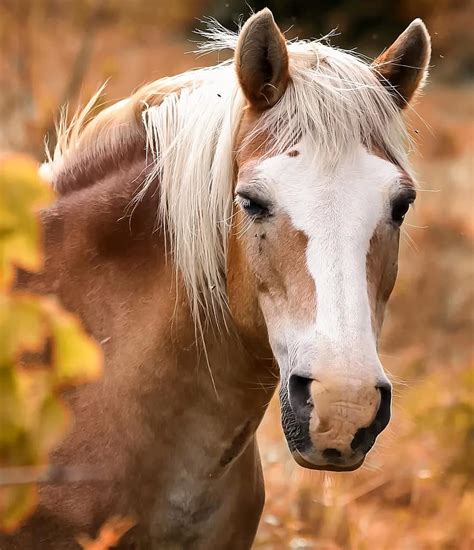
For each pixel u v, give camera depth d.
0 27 12.52
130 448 4.81
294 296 4.23
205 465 4.96
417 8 32.34
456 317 13.23
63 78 14.74
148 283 4.94
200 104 4.89
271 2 31.31
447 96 31.53
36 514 4.73
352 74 4.61
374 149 4.50
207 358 4.86
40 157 9.17
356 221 4.25
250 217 4.46
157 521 4.96
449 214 17.80
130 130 5.20
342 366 3.99
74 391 4.84
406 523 8.33
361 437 4.01
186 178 4.80
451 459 9.07
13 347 2.82
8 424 2.81
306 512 7.89
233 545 5.27
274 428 8.73
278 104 4.60
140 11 25.17
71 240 5.04
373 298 4.27
